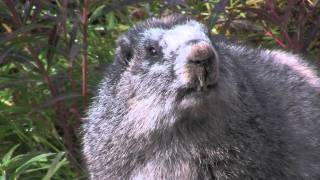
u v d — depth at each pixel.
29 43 9.70
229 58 8.27
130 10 11.59
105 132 8.45
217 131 8.05
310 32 10.46
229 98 7.89
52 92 9.98
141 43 8.12
